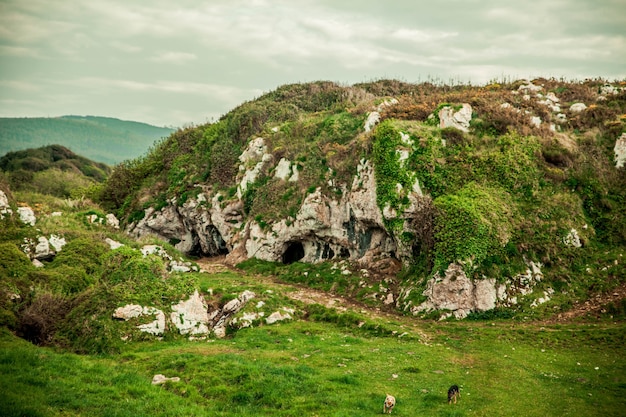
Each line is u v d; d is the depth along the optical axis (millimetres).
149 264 31297
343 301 36906
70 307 28516
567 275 33094
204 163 61094
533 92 50250
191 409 17750
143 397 18516
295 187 49281
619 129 41344
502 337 28094
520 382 21531
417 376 22219
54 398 17375
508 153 38812
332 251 45750
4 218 35969
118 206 64562
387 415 17781
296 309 33594
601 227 36156
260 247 48281
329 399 18984
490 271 32844
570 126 43719
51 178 91000
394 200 38719
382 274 39750
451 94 50469
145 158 69750
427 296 33875
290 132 56688
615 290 31359
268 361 23297
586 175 38656
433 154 39688
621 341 25953
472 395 20031
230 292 34875
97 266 34562
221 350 25344
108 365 21969
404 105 50000
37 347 23766
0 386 17500
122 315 27219
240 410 18188
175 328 28266
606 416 18141
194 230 58469
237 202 53531
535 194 37062
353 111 55188
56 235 37281
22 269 30188
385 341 28156
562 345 26484
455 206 35125
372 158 42062
